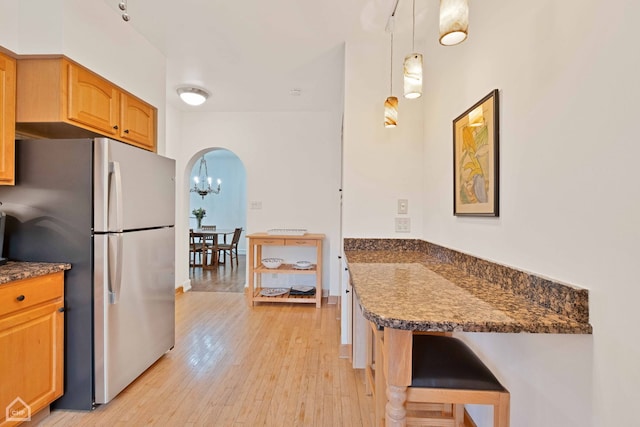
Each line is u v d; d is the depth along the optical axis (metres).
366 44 2.44
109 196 1.81
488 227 1.48
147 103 2.50
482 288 1.32
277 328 3.08
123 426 1.69
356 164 2.43
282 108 4.19
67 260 1.81
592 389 0.89
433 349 1.30
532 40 1.17
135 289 2.06
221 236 8.49
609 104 0.84
